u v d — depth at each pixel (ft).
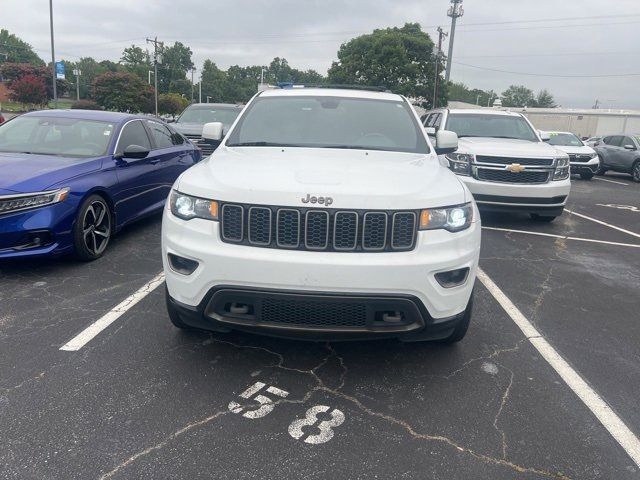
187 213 10.44
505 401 10.36
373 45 157.07
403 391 10.59
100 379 10.57
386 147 13.97
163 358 11.51
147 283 16.11
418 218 10.03
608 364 12.09
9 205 15.33
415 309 9.96
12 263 17.66
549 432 9.41
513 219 29.81
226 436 8.98
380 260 9.72
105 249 18.97
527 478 8.25
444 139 15.60
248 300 9.91
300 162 11.84
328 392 10.45
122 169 19.81
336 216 9.82
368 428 9.36
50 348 11.77
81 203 17.08
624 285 18.16
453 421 9.64
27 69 205.67
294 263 9.62
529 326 14.10
